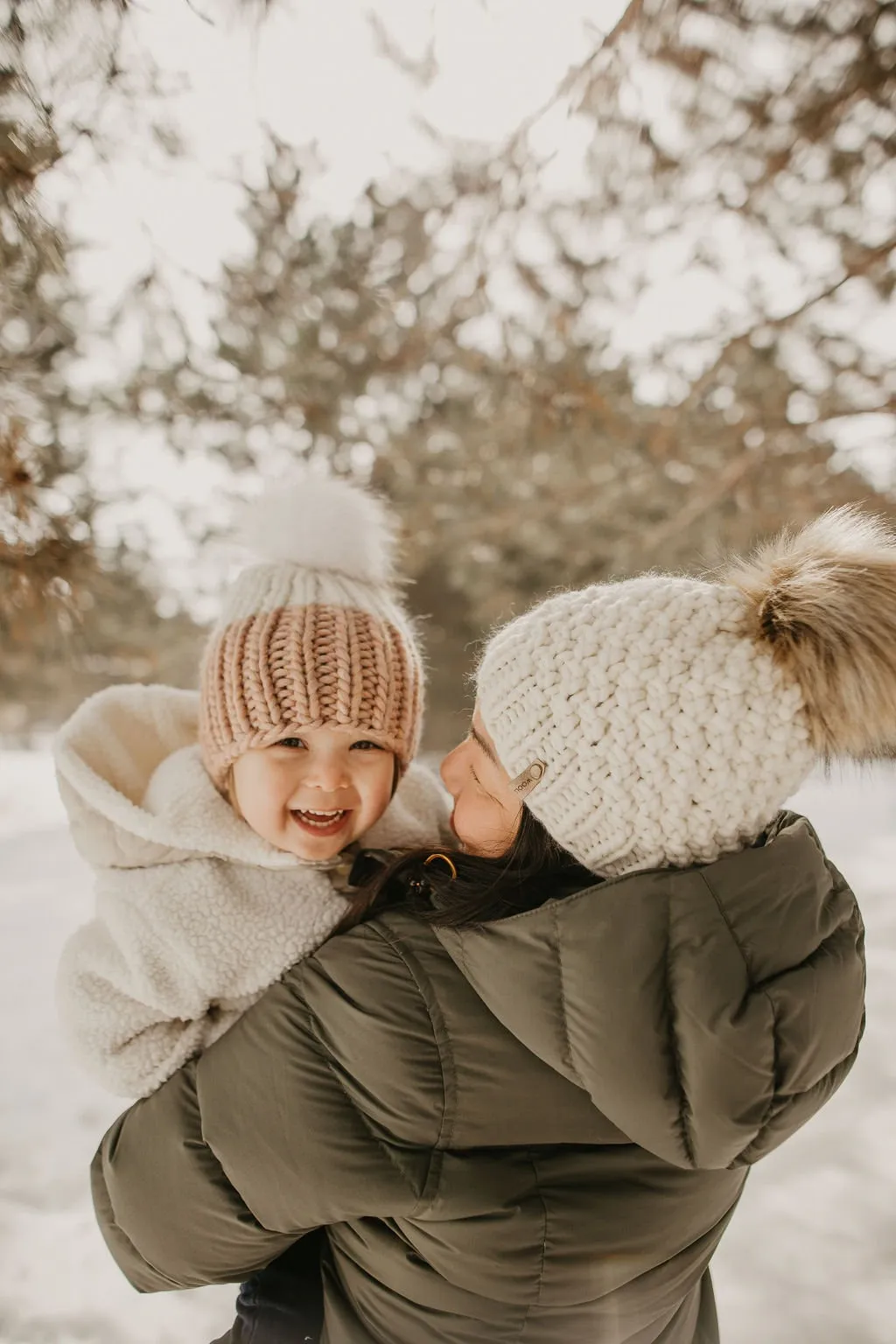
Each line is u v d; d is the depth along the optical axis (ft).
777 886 2.55
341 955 2.91
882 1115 7.55
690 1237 2.91
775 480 13.83
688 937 2.43
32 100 5.10
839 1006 2.58
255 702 3.76
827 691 2.47
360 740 3.90
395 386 14.76
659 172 9.57
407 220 12.66
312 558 4.07
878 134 9.27
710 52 7.71
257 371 13.26
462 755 3.22
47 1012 9.41
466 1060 2.71
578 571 16.72
